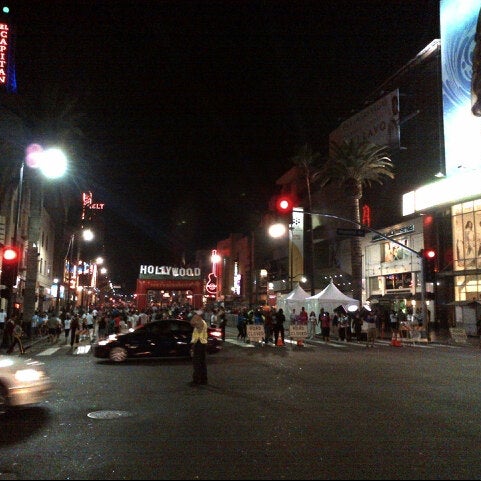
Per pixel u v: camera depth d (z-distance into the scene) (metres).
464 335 28.89
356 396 10.62
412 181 46.16
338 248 57.19
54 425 7.94
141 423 8.08
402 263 45.44
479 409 9.33
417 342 28.80
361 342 28.28
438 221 41.12
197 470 5.75
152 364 16.67
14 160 30.61
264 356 19.42
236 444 6.85
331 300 33.84
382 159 46.47
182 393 10.91
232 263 101.56
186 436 7.27
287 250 70.94
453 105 39.69
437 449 6.67
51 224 56.53
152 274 75.25
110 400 10.05
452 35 40.41
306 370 15.07
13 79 31.64
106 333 27.16
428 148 44.50
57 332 27.00
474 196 36.69
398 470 5.79
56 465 5.94
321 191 62.19
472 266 37.69
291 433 7.47
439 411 9.12
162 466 5.89
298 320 30.25
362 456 6.33
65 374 14.12
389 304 46.91
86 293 87.94
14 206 34.84
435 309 40.28
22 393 8.53
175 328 18.19
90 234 56.09
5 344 21.45
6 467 5.87
